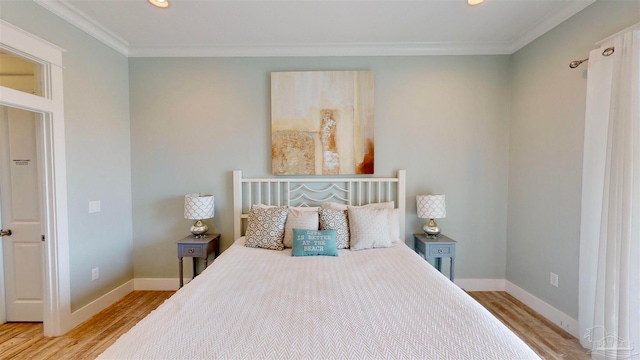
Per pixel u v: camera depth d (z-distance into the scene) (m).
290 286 1.64
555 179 2.32
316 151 2.91
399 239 2.78
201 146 2.96
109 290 2.68
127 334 1.14
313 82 2.88
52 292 2.14
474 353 1.02
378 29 2.54
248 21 2.38
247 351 1.04
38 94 2.05
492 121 2.93
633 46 1.61
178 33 2.60
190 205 2.67
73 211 2.29
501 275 2.98
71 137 2.26
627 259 1.61
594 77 1.88
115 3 2.12
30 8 1.95
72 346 2.04
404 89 2.92
